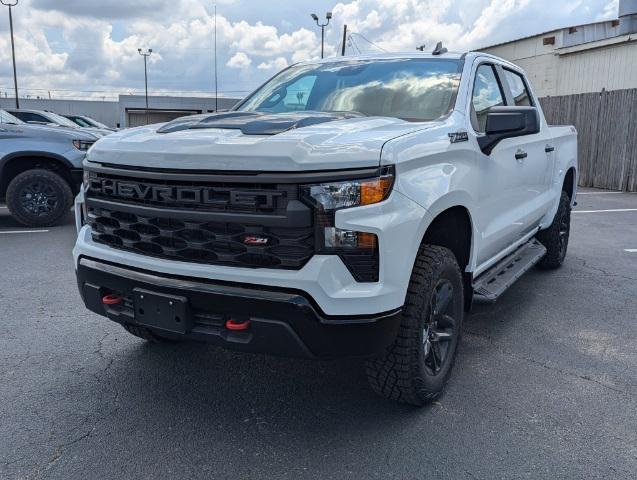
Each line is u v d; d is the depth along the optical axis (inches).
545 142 204.7
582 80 719.1
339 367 150.2
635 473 105.0
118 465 107.2
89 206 128.3
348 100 155.4
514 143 170.1
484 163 145.3
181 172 108.9
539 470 105.9
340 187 100.7
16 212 339.6
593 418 124.5
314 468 106.7
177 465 107.4
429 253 121.3
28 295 209.5
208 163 105.7
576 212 414.0
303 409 128.6
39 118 588.1
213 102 2224.4
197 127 124.1
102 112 2363.4
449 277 128.2
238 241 105.7
